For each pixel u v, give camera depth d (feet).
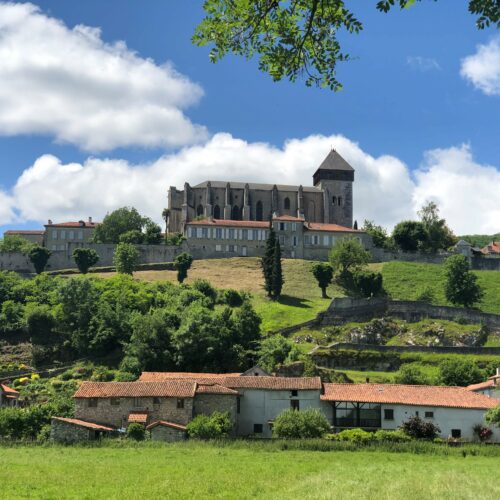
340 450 216.54
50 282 514.27
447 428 262.67
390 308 476.95
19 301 490.90
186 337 366.84
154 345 372.99
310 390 268.41
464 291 532.32
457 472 166.71
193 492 137.39
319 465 180.24
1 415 265.34
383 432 236.43
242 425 266.77
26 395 349.41
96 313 434.30
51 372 394.73
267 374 317.42
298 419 242.37
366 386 282.15
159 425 242.99
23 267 624.59
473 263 652.48
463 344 442.09
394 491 131.64
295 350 381.19
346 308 473.67
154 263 634.43
